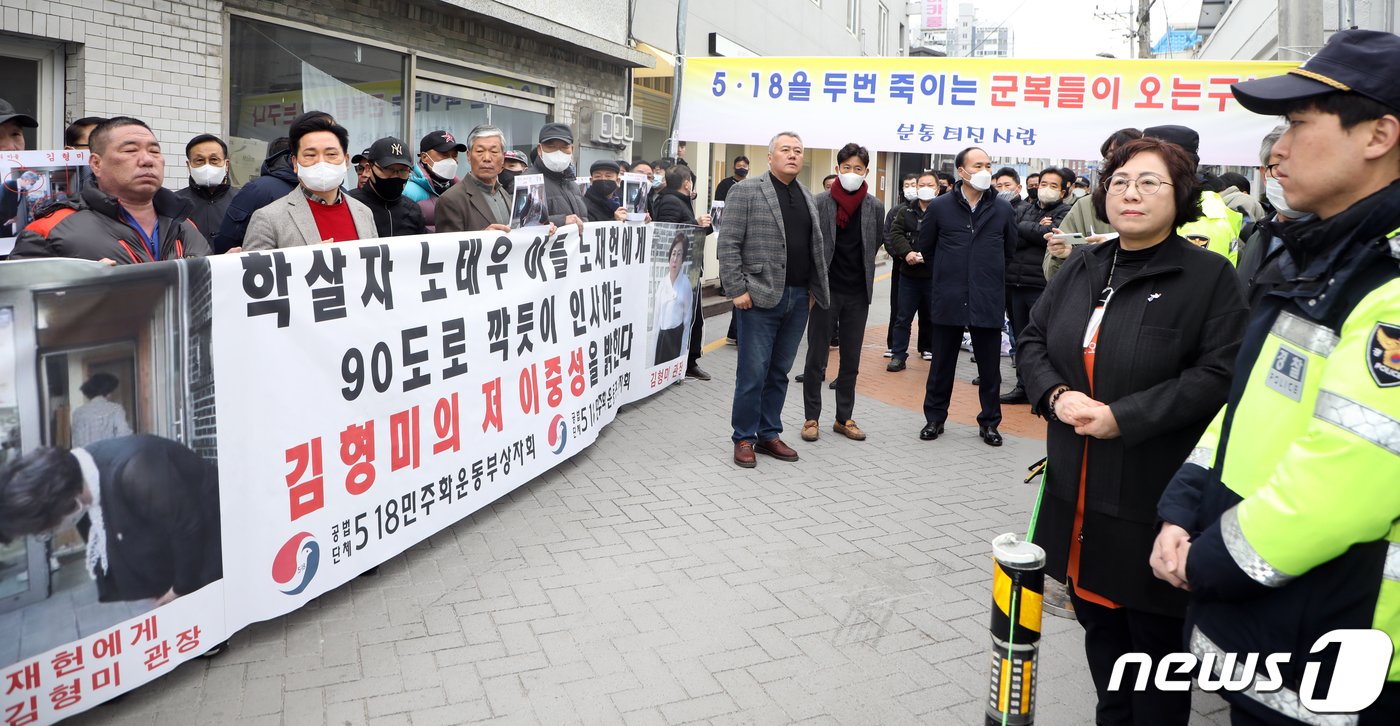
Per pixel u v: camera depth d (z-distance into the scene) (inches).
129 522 116.2
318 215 172.1
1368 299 63.7
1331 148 66.9
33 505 106.2
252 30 300.8
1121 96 326.0
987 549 187.9
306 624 146.6
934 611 158.6
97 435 112.3
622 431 271.6
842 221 260.4
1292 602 66.0
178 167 275.3
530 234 204.5
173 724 117.8
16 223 191.5
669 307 316.5
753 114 356.2
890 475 238.5
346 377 150.6
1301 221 71.4
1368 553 63.2
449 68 391.2
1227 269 98.7
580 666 135.9
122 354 114.6
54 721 109.2
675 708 125.5
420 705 124.2
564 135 260.5
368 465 156.6
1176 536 77.3
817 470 240.5
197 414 124.6
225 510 129.4
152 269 117.2
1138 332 99.5
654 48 538.6
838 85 347.9
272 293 135.8
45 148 253.3
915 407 323.6
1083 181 347.6
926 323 423.2
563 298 224.2
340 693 126.6
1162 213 98.7
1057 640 151.6
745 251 232.5
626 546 182.7
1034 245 327.6
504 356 196.2
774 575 171.3
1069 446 104.0
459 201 222.8
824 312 262.7
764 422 249.4
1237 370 76.2
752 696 129.4
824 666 138.4
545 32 421.4
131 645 117.0
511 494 212.1
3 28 232.7
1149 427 95.2
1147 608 98.3
